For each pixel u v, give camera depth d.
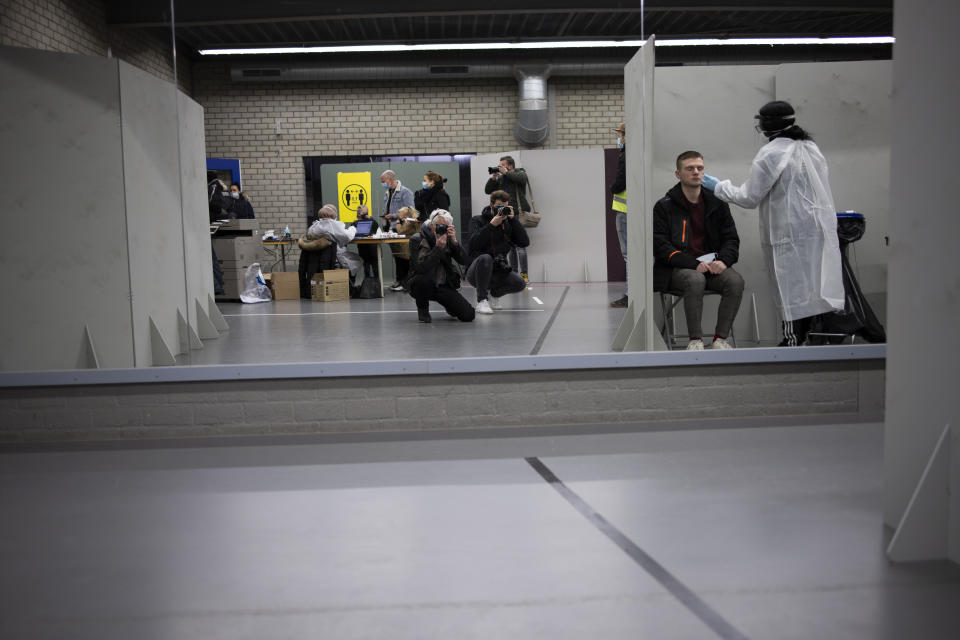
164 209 5.77
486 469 3.49
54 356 4.96
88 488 3.36
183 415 4.22
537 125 13.38
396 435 4.16
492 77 13.57
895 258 2.67
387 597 2.22
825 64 5.43
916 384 2.59
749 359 4.32
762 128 4.87
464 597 2.21
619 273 12.04
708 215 5.05
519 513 2.90
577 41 10.82
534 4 8.50
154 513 3.00
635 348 4.99
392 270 13.04
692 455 3.64
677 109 5.43
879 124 5.48
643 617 2.07
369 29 10.52
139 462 3.76
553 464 3.55
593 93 13.79
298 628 2.05
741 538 2.62
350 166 13.42
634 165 5.22
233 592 2.29
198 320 6.51
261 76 13.12
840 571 2.36
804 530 2.69
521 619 2.07
